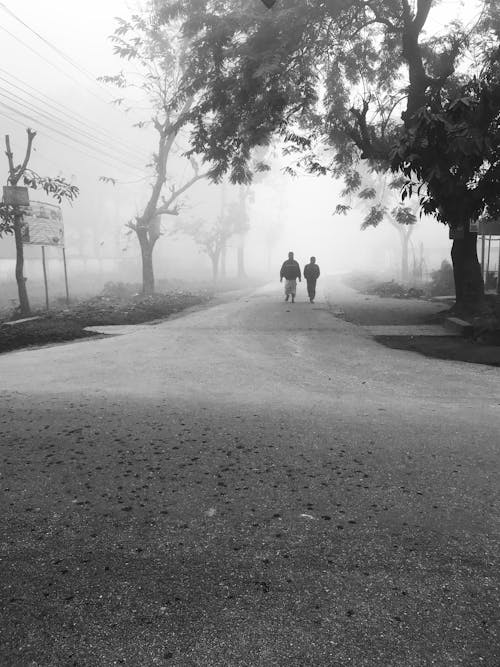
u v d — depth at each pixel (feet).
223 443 14.84
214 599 7.81
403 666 6.43
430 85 44.37
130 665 6.52
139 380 24.09
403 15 44.11
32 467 13.21
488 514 10.46
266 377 24.48
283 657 6.61
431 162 32.65
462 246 44.09
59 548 9.34
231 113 48.75
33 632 7.14
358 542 9.41
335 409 18.42
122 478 12.46
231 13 46.60
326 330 40.16
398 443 14.67
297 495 11.42
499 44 42.04
